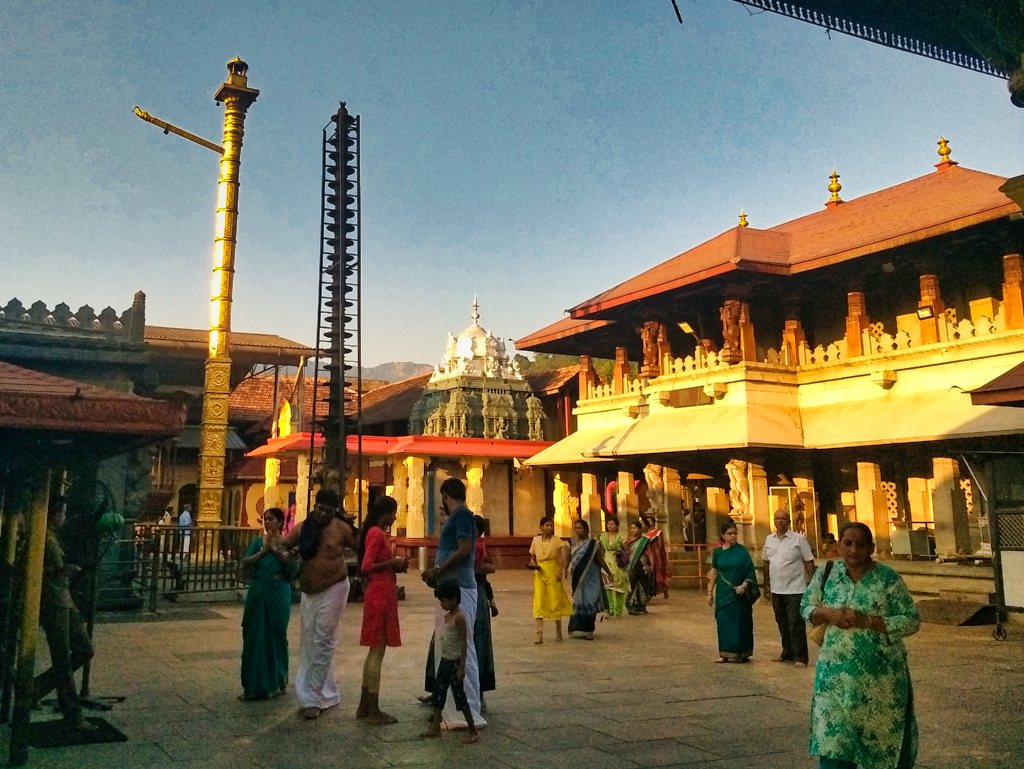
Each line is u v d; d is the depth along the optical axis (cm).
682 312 2336
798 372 2030
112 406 523
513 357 3306
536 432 3173
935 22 669
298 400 3494
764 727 663
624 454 2169
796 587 980
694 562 2162
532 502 3077
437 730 624
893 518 2002
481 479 2895
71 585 761
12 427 488
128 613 1417
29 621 550
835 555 789
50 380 553
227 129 2730
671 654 1053
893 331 2020
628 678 880
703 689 820
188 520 3098
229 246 2678
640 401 2358
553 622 1401
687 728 658
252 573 774
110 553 1490
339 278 1820
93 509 817
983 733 652
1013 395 1167
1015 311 1606
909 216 1842
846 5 639
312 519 720
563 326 2694
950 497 1673
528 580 2412
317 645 691
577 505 2897
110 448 590
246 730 639
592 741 616
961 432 1526
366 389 4722
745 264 1881
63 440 561
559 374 3422
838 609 442
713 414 2030
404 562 715
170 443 3622
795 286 2052
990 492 1249
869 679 427
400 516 2902
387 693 789
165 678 849
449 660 629
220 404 2600
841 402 1925
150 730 636
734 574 1001
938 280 1836
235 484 3859
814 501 1959
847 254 1789
